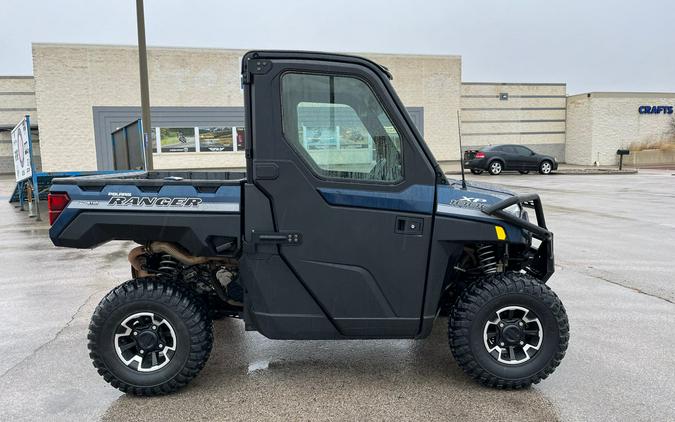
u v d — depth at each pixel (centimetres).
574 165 3325
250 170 328
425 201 329
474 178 2355
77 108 2442
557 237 912
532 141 3488
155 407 328
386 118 324
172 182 333
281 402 333
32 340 443
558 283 620
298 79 318
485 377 342
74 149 2456
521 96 3434
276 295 334
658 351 416
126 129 1338
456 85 2969
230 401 335
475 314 337
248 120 327
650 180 2191
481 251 387
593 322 485
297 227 327
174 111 2561
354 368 386
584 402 331
